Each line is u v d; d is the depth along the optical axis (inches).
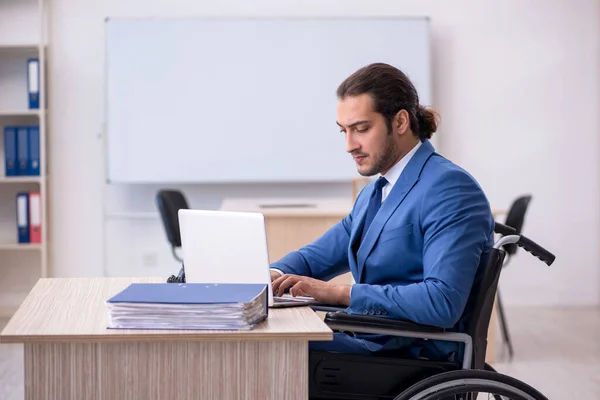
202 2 233.1
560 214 239.6
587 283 241.3
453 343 80.0
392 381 77.3
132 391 66.8
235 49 229.8
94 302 79.7
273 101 231.1
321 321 71.3
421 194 81.7
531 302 241.3
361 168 85.1
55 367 66.3
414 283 80.7
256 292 70.3
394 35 231.3
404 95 83.9
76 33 232.1
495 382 72.4
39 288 88.9
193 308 66.3
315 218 163.8
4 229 233.6
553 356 177.8
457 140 237.6
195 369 67.1
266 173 232.4
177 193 204.8
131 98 229.3
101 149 233.6
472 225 79.0
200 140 231.1
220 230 80.2
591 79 237.3
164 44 229.0
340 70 231.3
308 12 234.5
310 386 77.5
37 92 223.0
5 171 223.1
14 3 229.9
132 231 235.8
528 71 236.8
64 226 234.2
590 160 238.5
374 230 84.1
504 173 238.5
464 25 235.6
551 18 236.2
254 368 67.5
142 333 65.3
